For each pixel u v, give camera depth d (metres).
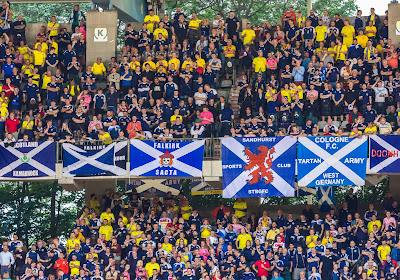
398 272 71.81
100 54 90.94
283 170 75.38
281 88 84.06
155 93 84.19
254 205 87.56
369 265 71.62
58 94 86.50
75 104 86.31
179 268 72.69
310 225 78.25
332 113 81.62
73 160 77.31
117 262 75.94
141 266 72.81
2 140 78.88
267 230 77.06
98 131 80.00
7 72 87.94
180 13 92.56
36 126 82.88
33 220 100.69
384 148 75.19
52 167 77.44
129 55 89.38
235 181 75.44
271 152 75.62
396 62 85.06
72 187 78.81
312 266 73.12
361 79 84.38
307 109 81.50
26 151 77.69
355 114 81.50
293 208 88.38
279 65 86.31
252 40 89.94
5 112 81.50
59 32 93.50
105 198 82.75
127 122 81.31
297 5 121.56
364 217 78.81
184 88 84.75
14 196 100.75
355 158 75.25
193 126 80.50
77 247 75.25
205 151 77.38
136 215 78.50
